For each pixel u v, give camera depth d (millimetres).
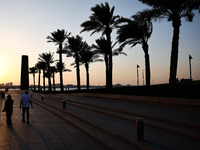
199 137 5801
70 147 6270
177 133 6625
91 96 25812
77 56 40562
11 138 7387
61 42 43094
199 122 7148
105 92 23891
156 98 14109
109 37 26609
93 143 6703
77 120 10672
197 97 12016
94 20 27125
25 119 12031
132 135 6633
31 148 6172
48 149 6078
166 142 5715
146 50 23656
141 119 5965
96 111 13430
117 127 7973
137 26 22703
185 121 7379
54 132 8391
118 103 15945
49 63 62125
